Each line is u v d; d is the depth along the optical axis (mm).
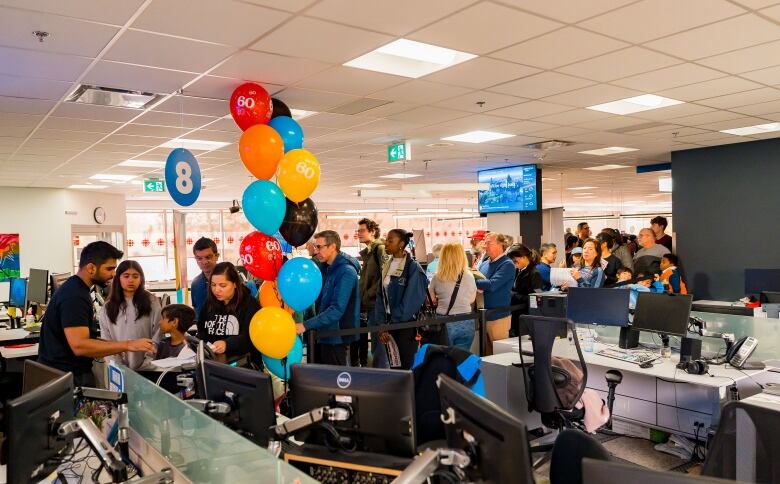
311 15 3035
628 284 6105
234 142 6941
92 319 3346
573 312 5008
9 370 5930
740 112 5902
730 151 8086
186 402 2143
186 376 2812
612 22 3256
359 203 18406
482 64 4047
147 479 1963
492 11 3049
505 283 5602
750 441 1944
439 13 3057
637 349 4652
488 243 5879
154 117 5438
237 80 4277
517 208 10391
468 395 1551
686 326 4172
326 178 11742
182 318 3516
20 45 3418
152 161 8367
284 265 3943
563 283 6352
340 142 7328
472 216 22016
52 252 12203
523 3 2949
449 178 12484
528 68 4160
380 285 5359
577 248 7973
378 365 5488
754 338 4102
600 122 6340
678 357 4328
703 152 8398
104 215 13531
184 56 3680
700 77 4496
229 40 3393
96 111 5125
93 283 3357
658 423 4523
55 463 2037
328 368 2109
